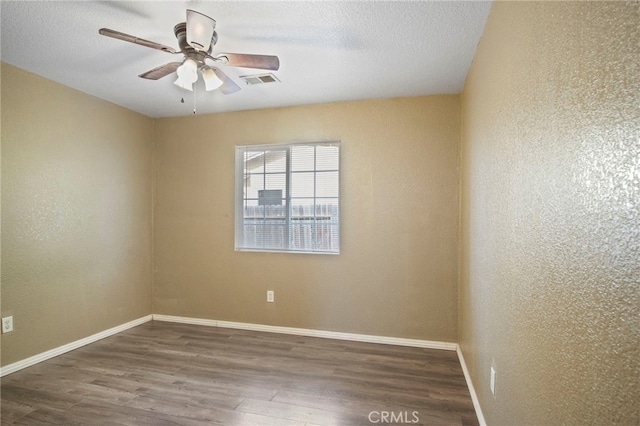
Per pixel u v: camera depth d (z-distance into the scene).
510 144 1.37
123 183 3.50
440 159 3.03
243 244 3.59
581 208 0.78
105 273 3.29
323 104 3.33
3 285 2.47
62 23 1.97
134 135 3.63
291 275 3.41
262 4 1.76
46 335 2.76
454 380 2.41
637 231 0.57
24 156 2.60
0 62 2.45
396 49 2.25
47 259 2.77
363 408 2.06
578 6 0.80
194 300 3.73
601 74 0.69
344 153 3.26
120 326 3.46
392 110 3.14
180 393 2.23
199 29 1.62
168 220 3.83
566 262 0.86
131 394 2.21
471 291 2.32
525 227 1.17
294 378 2.44
